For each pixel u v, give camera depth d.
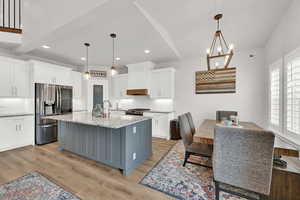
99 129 2.55
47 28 2.42
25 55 3.98
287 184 1.46
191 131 2.78
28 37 2.89
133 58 4.48
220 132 1.41
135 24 2.37
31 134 3.60
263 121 3.61
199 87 4.39
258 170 1.27
